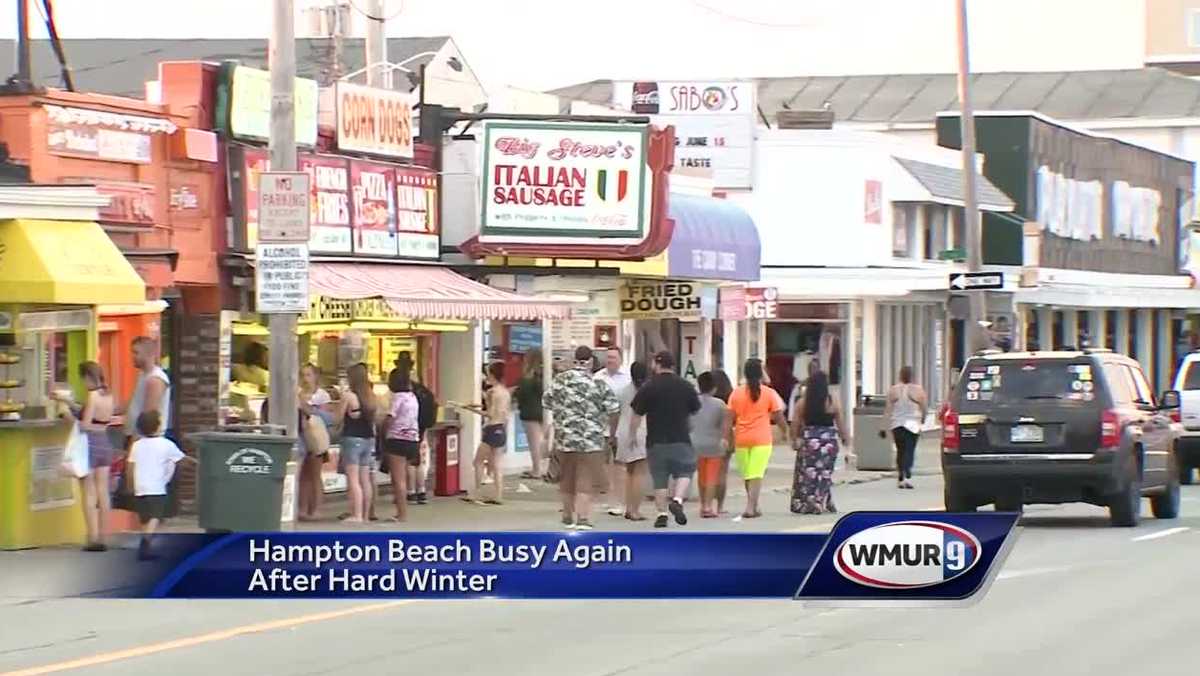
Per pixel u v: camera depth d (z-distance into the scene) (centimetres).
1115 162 6512
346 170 2628
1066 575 1830
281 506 1953
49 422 2011
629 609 1581
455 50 4544
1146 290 6241
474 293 2641
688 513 2644
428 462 2770
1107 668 1268
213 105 2422
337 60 4159
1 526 1989
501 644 1393
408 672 1262
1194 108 7394
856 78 7769
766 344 4772
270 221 2059
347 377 2527
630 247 2861
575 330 3459
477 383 3044
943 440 2419
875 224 4847
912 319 5175
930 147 5238
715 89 4541
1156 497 2575
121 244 2255
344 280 2511
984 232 5666
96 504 1967
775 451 4266
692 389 2392
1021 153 5675
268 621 1527
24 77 2139
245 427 1983
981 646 1369
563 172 2856
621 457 2480
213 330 2439
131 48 4744
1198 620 1510
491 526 2353
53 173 2145
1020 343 5681
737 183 4547
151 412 1919
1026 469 2369
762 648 1362
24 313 2025
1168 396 2595
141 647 1387
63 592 1694
